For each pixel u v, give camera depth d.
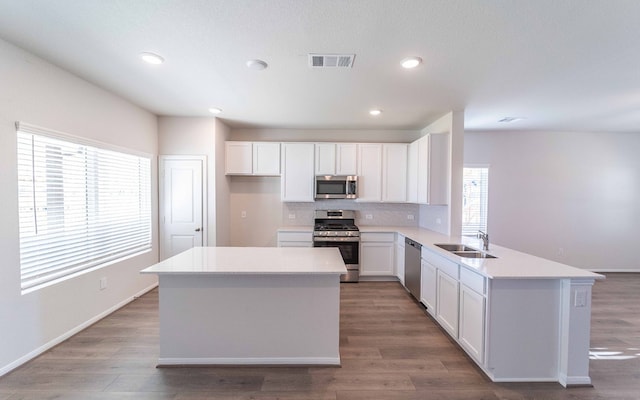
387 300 3.65
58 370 2.15
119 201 3.33
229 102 3.41
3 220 2.08
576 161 5.01
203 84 2.84
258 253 2.68
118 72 2.59
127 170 3.47
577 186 5.04
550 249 5.05
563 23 1.78
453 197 3.72
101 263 3.06
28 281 2.29
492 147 5.00
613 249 5.05
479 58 2.25
